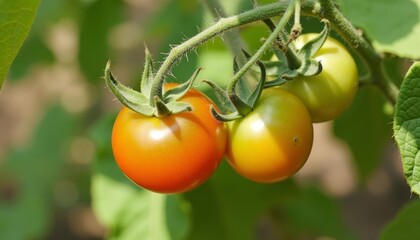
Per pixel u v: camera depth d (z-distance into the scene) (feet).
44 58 2.75
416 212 1.40
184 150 1.12
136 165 1.13
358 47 1.24
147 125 1.13
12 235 2.56
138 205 1.59
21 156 2.85
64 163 2.84
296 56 1.18
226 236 1.74
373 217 3.34
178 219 1.57
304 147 1.16
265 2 1.42
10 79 2.74
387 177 3.43
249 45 1.56
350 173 3.53
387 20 1.34
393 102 1.33
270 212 2.06
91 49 2.40
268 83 1.18
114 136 1.16
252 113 1.16
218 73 1.66
